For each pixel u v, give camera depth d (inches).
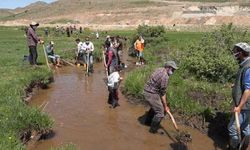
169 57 688.4
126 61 1000.2
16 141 324.2
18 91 498.6
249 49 307.7
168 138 389.4
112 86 492.7
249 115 317.4
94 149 359.6
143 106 500.4
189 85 498.9
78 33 2341.3
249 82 301.3
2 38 1854.1
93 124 429.4
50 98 543.2
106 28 3484.3
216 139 387.2
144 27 1439.5
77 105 506.9
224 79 529.7
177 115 441.7
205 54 564.7
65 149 337.4
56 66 842.8
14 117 372.8
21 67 673.0
